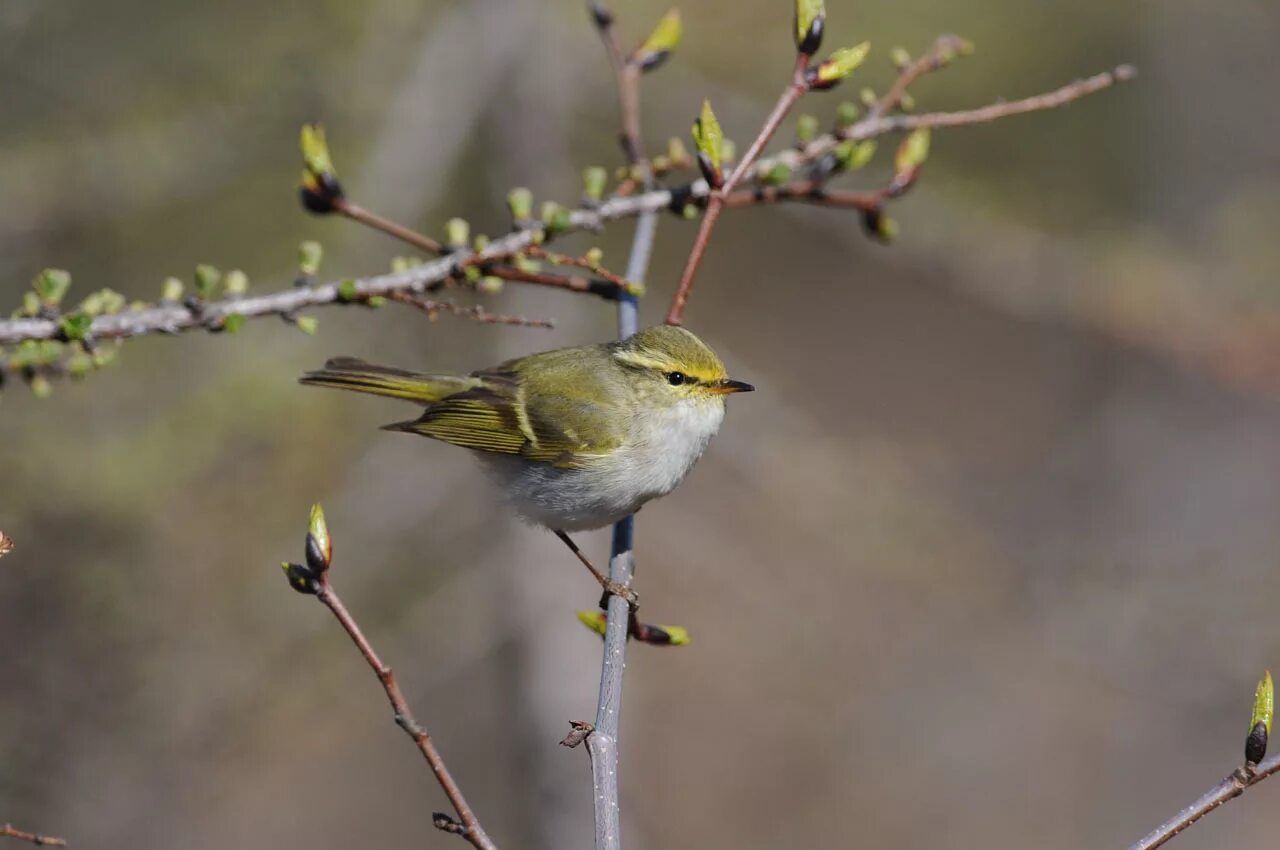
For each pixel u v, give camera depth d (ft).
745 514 50.65
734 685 57.77
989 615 55.36
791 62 50.80
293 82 46.21
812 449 46.03
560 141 48.26
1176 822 17.04
